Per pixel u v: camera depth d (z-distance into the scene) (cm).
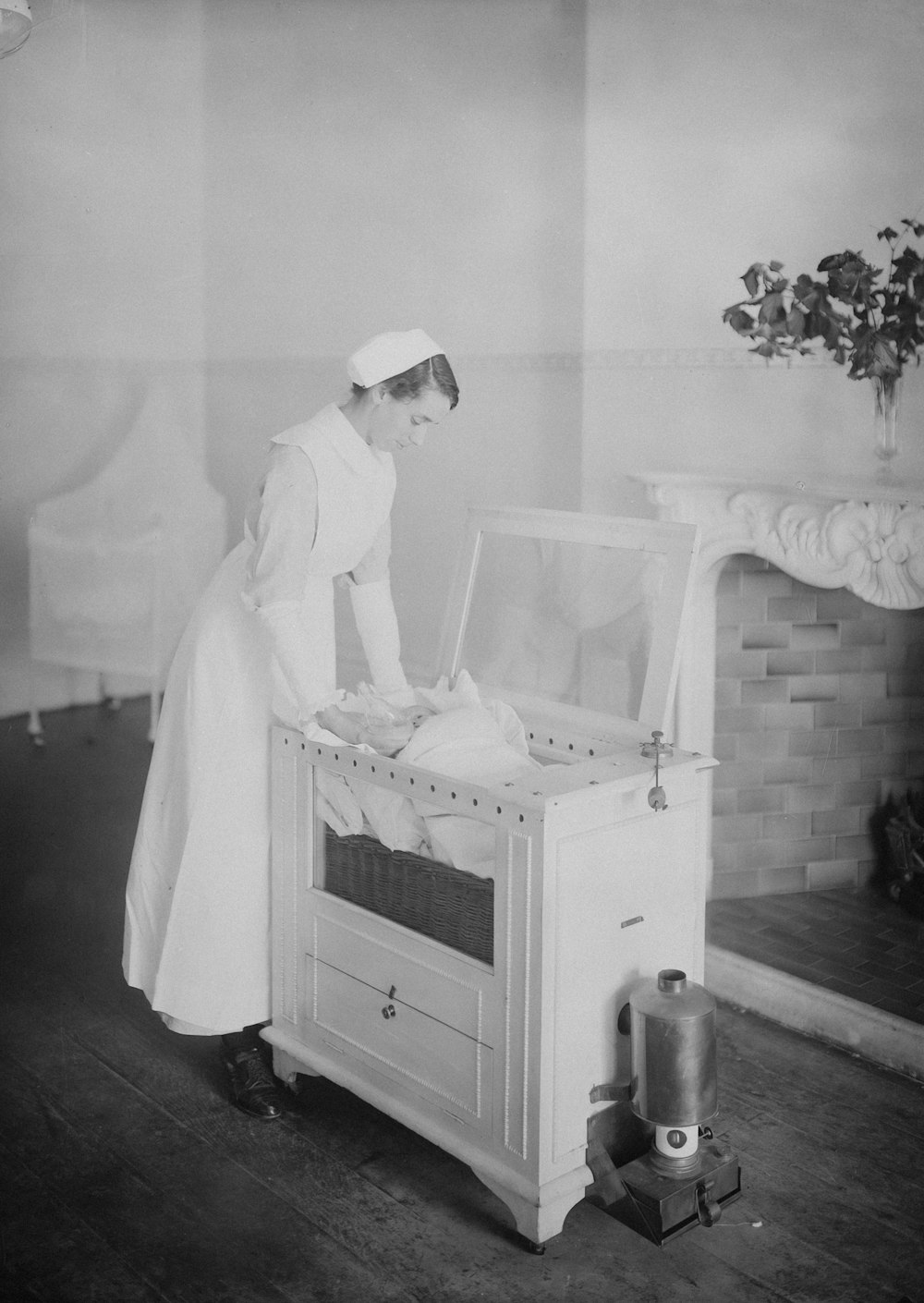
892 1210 223
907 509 267
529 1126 210
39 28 392
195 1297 200
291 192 403
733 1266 208
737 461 318
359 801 240
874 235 294
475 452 378
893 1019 274
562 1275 205
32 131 395
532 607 265
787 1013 291
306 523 239
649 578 242
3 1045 282
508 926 209
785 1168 236
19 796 396
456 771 227
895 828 319
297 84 394
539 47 344
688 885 233
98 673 434
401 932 231
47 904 347
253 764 256
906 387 286
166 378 421
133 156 405
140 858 264
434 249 379
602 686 251
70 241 407
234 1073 261
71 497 423
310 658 240
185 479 429
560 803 203
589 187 340
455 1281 204
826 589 313
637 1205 215
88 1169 236
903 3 283
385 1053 238
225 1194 228
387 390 240
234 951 258
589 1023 215
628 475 308
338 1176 234
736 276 315
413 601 399
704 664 312
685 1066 211
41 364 410
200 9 401
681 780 227
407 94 376
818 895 329
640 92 327
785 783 322
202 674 253
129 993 307
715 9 310
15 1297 199
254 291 418
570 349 351
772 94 304
